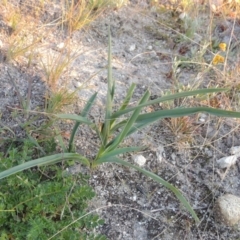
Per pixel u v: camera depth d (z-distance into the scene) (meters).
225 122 0.41
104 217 0.35
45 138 0.37
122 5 0.48
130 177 0.37
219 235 0.36
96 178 0.36
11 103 0.39
